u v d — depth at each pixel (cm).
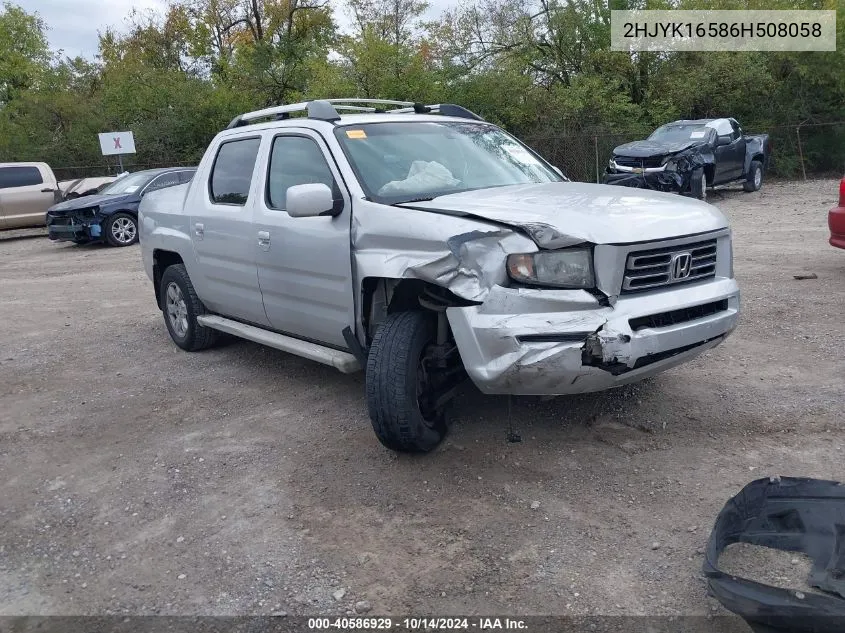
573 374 360
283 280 503
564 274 367
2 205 1803
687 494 371
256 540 361
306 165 494
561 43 2608
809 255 922
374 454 437
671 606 294
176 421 518
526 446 432
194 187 622
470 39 2677
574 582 312
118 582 338
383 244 414
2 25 3769
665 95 2470
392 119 518
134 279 1130
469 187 478
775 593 261
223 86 2877
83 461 465
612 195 440
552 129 2336
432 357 410
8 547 374
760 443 418
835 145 2402
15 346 757
